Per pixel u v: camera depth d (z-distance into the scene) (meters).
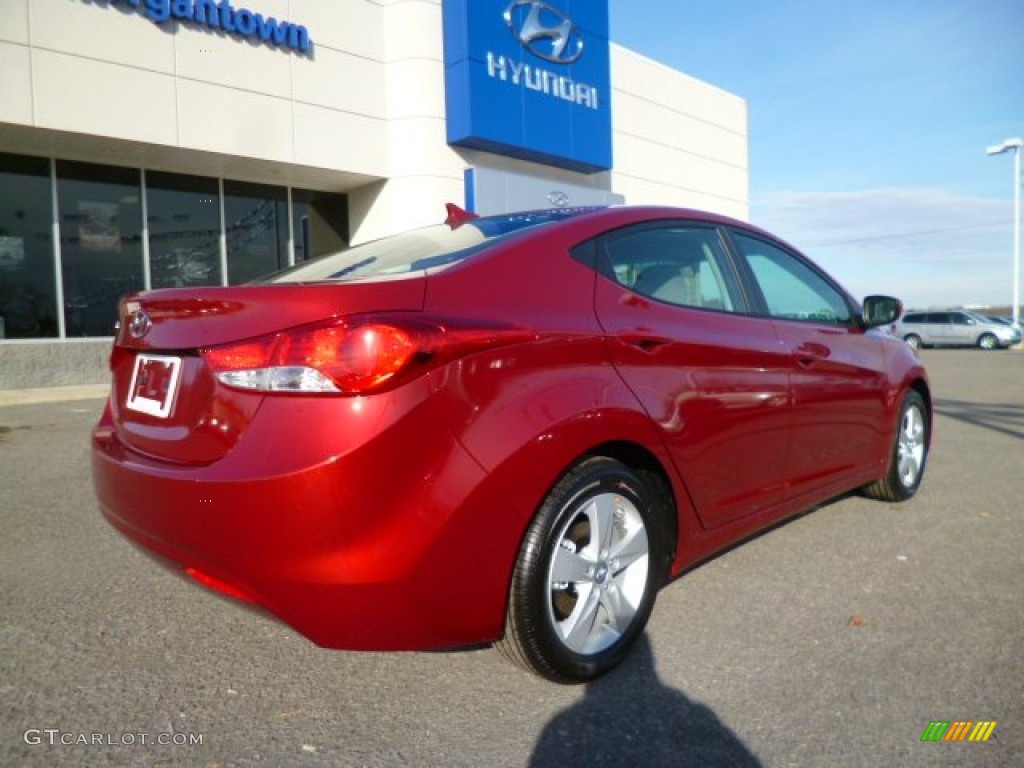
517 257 2.54
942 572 3.50
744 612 3.06
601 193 17.62
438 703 2.41
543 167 16.19
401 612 2.08
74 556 3.78
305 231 14.69
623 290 2.77
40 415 8.94
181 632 2.92
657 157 19.55
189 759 2.11
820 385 3.58
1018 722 2.27
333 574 2.00
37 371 11.54
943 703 2.38
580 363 2.47
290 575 2.01
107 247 12.33
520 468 2.21
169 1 11.20
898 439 4.41
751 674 2.56
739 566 3.59
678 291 3.02
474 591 2.17
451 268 2.39
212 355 2.18
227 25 11.76
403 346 2.03
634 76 18.78
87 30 10.57
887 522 4.29
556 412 2.31
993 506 4.63
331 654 2.75
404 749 2.16
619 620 2.60
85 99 10.59
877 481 4.52
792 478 3.43
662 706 2.37
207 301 2.26
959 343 30.23
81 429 7.82
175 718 2.32
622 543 2.58
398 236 3.32
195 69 11.57
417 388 2.07
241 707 2.38
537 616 2.30
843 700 2.39
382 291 2.16
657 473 2.76
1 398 10.21
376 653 2.76
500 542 2.20
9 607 3.15
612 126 17.89
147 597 3.27
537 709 2.37
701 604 3.14
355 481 1.98
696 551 2.93
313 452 1.98
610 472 2.48
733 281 3.33
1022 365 19.02
